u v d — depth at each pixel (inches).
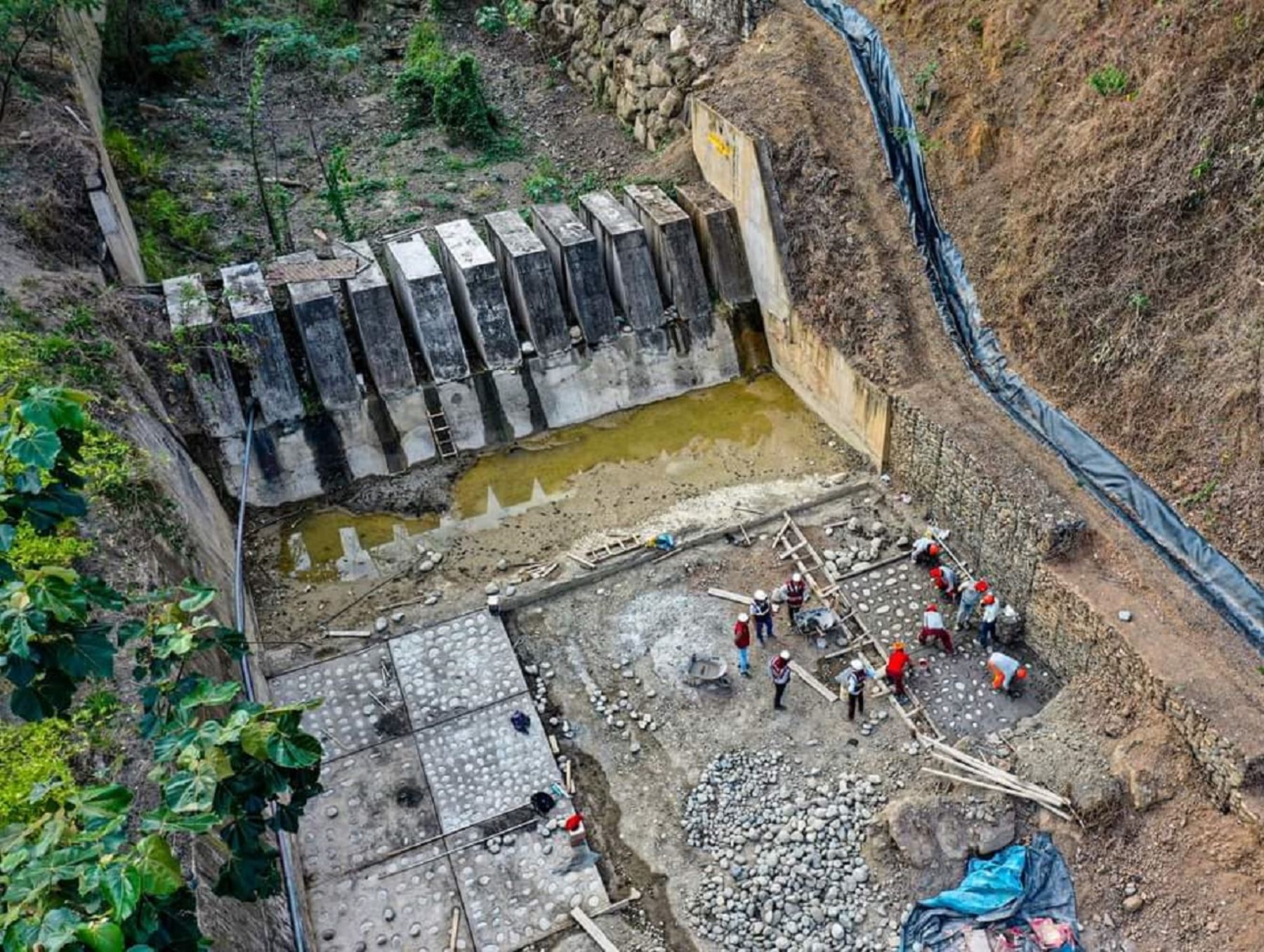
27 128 949.8
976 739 685.3
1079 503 733.3
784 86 1024.2
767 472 926.4
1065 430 776.9
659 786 681.0
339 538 886.4
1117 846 604.1
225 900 508.4
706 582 818.8
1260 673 625.6
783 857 631.2
